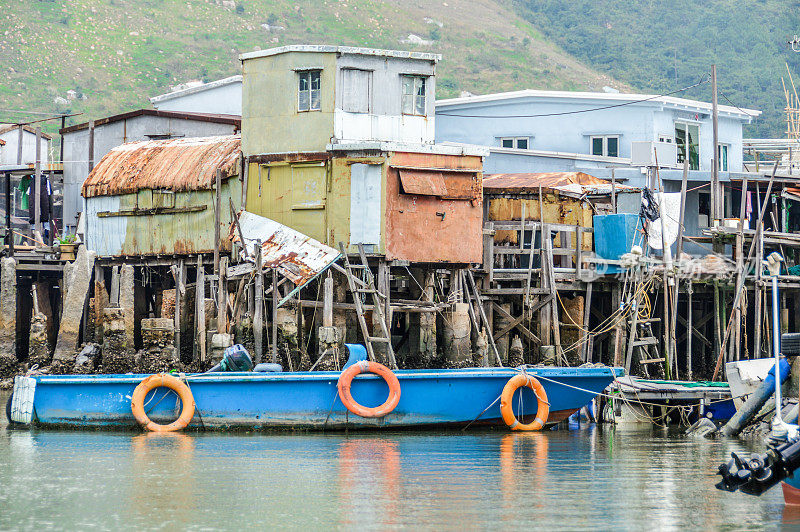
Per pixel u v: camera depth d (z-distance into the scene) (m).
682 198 99.69
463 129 138.50
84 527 45.31
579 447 67.00
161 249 102.56
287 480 54.75
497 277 98.50
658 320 91.75
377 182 91.62
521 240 97.88
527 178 109.88
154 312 107.56
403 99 96.44
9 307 98.12
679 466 60.06
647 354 94.88
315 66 93.88
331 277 87.00
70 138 128.62
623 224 94.44
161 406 70.56
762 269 95.75
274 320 84.56
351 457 61.72
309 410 70.56
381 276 90.31
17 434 69.50
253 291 88.88
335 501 49.94
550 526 45.41
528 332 95.69
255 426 70.50
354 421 70.94
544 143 134.38
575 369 74.31
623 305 93.25
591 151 132.25
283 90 95.38
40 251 110.31
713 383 83.75
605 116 131.38
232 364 76.25
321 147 93.62
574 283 96.62
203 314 89.38
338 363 84.62
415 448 65.25
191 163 101.94
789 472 45.28
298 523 45.75
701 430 73.62
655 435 73.75
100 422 70.75
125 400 70.50
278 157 95.44
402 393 70.81
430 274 94.31
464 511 47.97
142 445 65.44
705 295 105.75
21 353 107.38
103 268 107.25
